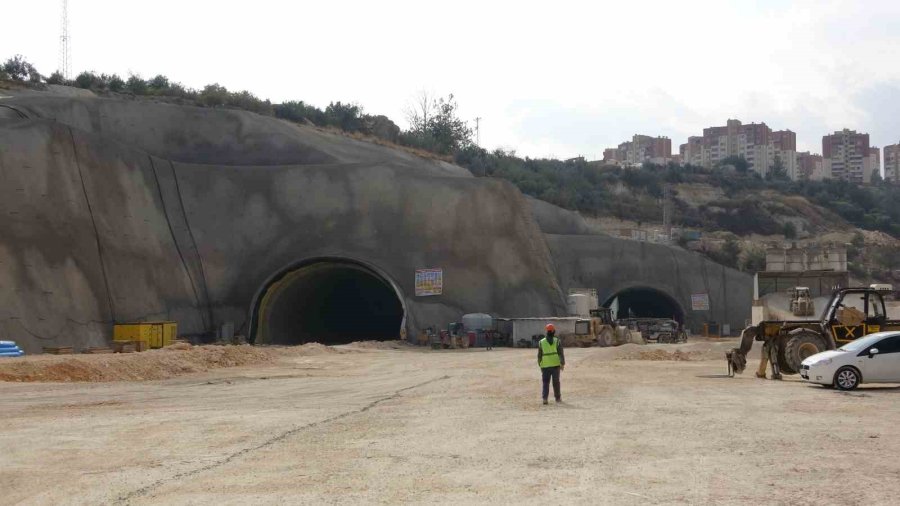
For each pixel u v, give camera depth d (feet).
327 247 206.59
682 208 453.99
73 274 150.71
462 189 216.54
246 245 206.90
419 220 210.79
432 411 56.34
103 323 153.69
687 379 83.87
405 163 292.40
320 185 214.07
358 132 334.03
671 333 225.97
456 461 36.70
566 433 44.86
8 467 36.19
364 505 28.43
